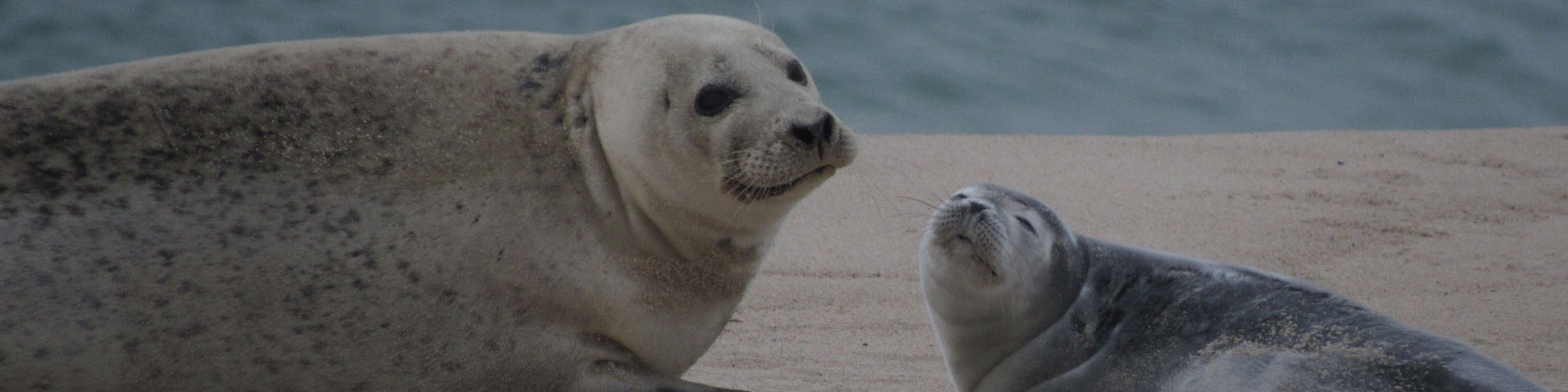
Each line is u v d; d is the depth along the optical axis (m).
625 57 15.16
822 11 61.12
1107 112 49.84
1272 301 16.83
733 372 20.08
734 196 15.00
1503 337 21.03
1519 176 31.97
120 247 14.62
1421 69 56.19
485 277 15.11
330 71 15.37
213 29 57.03
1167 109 50.19
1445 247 26.48
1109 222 28.94
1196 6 65.19
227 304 14.79
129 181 14.77
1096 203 30.31
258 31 57.03
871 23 59.94
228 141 15.01
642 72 14.91
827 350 21.52
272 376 15.10
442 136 15.23
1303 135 36.84
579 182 15.30
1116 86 53.00
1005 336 18.45
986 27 60.41
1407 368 14.86
